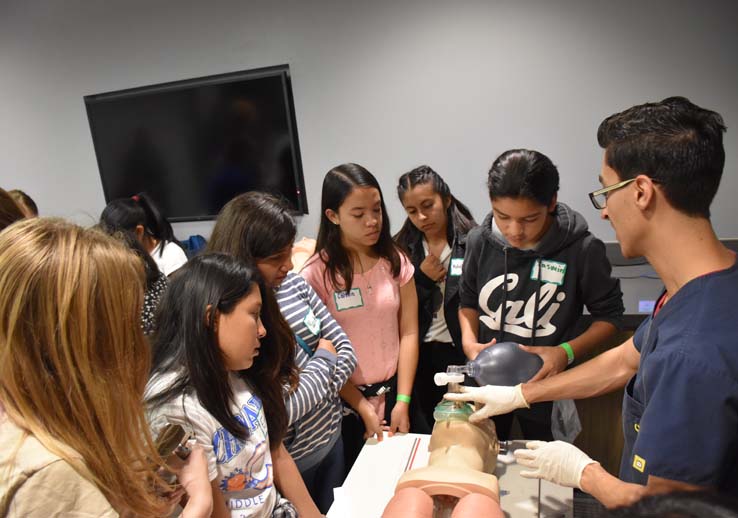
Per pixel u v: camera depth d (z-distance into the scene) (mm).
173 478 809
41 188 3723
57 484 569
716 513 313
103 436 628
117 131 3377
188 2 3070
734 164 2551
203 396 911
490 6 2656
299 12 2918
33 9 3355
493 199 1303
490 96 2764
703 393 667
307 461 1354
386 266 1645
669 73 2531
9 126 3641
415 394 1769
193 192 3379
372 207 1518
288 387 1209
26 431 588
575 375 1163
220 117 3172
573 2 2553
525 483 1150
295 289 1436
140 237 2172
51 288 586
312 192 3184
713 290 711
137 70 3271
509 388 1171
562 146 2736
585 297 1479
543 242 1410
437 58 2785
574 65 2623
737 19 2398
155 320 998
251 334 950
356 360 1453
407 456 1305
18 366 584
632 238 797
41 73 3467
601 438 1857
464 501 825
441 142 2893
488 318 1560
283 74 2975
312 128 3070
